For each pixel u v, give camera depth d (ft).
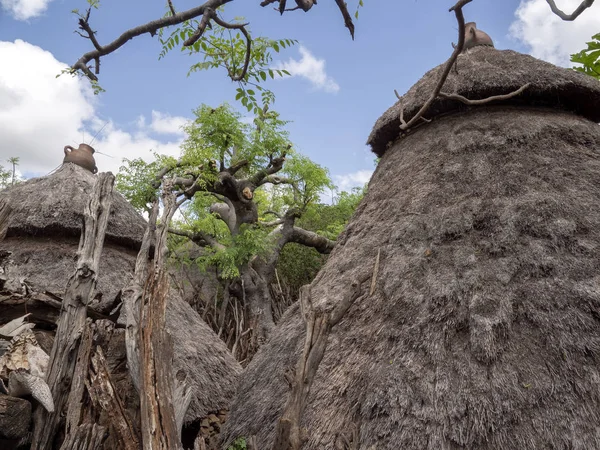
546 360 9.83
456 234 13.00
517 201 12.88
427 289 12.00
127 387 13.19
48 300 13.16
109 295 17.07
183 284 43.83
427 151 16.30
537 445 8.94
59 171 21.24
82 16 6.61
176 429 9.50
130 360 11.16
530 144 14.52
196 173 42.91
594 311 10.21
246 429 14.10
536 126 14.98
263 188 68.39
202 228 50.08
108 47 6.75
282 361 15.17
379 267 13.60
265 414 13.67
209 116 43.32
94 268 11.89
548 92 15.94
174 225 53.62
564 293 10.62
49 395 10.14
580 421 8.99
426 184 14.98
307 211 55.31
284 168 51.19
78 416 10.25
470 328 10.78
